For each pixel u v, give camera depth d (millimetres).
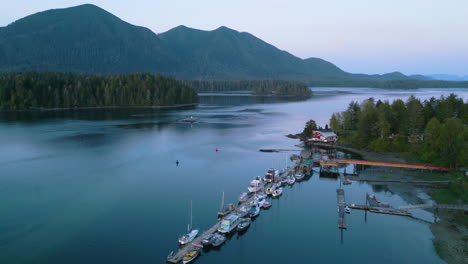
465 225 77688
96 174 112688
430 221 80125
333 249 69000
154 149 151250
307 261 64938
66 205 86562
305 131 181750
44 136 175625
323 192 101188
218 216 81875
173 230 75000
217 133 195250
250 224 80125
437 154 124375
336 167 125625
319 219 82625
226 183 106188
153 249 67312
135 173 115000
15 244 67688
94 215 81375
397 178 111125
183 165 126000
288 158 138125
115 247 67688
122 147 153875
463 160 106312
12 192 94625
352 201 92875
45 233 72250
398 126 161125
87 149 148125
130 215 81875
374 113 166375
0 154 136000
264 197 94500
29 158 130750
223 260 65062
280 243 71625
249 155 142875
